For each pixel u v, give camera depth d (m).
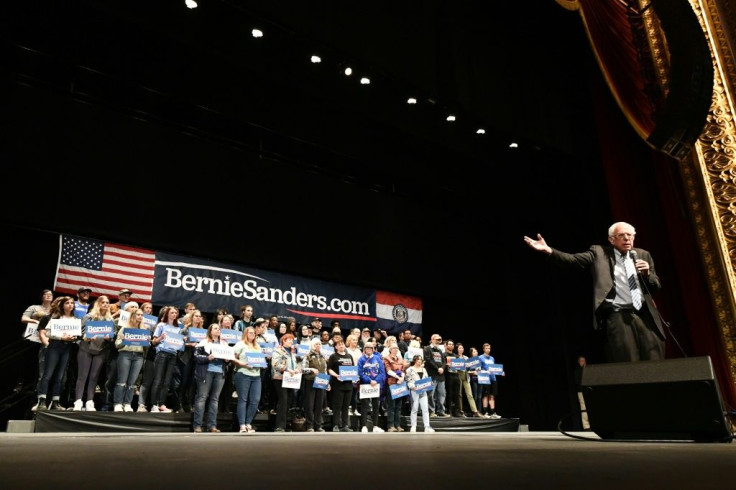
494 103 11.90
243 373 7.51
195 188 10.30
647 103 8.45
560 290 13.74
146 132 9.92
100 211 9.08
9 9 8.64
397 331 12.69
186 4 9.05
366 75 10.77
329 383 9.12
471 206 15.21
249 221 10.87
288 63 10.38
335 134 12.26
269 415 8.53
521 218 14.79
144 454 1.86
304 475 1.18
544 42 13.46
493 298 14.52
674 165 8.20
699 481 1.07
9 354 8.41
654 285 3.43
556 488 0.97
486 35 12.37
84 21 9.09
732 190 6.13
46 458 1.65
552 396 13.30
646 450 2.03
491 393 11.53
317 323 10.12
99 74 9.85
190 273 10.06
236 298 10.52
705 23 6.55
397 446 2.51
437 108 11.90
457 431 10.06
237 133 11.73
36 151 8.62
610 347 3.36
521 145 12.77
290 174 11.73
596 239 12.59
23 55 9.22
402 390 9.17
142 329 7.38
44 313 7.48
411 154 13.41
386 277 12.57
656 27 7.85
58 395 7.03
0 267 8.71
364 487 0.99
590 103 13.20
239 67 10.43
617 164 10.06
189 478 1.12
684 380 2.69
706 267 6.25
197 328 7.96
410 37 11.14
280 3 9.35
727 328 6.04
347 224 12.31
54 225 8.59
